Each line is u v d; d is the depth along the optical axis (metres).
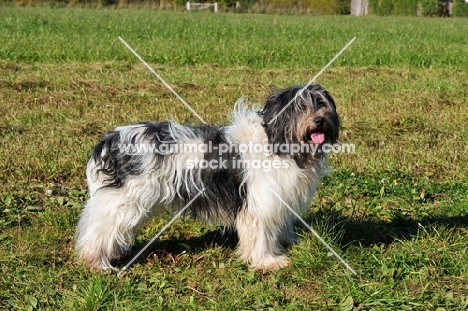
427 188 3.46
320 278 2.64
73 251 2.81
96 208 2.63
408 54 7.62
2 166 3.58
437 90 5.59
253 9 20.02
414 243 2.84
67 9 16.39
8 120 4.34
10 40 7.76
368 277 2.64
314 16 18.00
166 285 2.60
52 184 3.43
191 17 14.23
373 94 5.38
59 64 6.50
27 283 2.58
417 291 2.56
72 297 2.49
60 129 4.15
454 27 12.87
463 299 2.50
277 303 2.49
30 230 2.94
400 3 21.86
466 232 2.96
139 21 11.68
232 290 2.57
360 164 3.72
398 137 4.23
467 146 4.04
